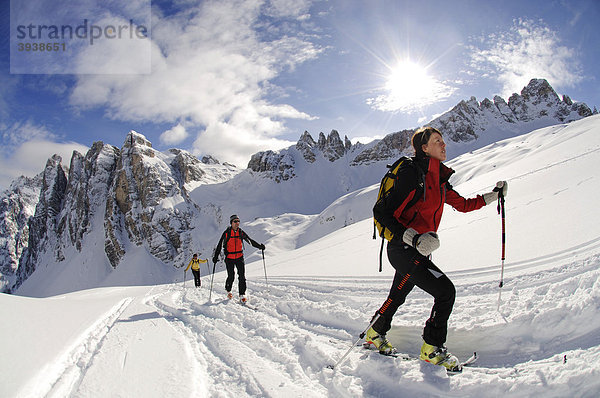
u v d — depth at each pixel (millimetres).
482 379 2236
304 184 177375
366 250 11977
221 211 145750
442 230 9750
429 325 2701
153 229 128250
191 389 2639
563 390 1966
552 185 10008
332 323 4445
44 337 3439
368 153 189125
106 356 3438
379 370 2617
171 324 5145
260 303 6469
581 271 3795
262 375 2900
